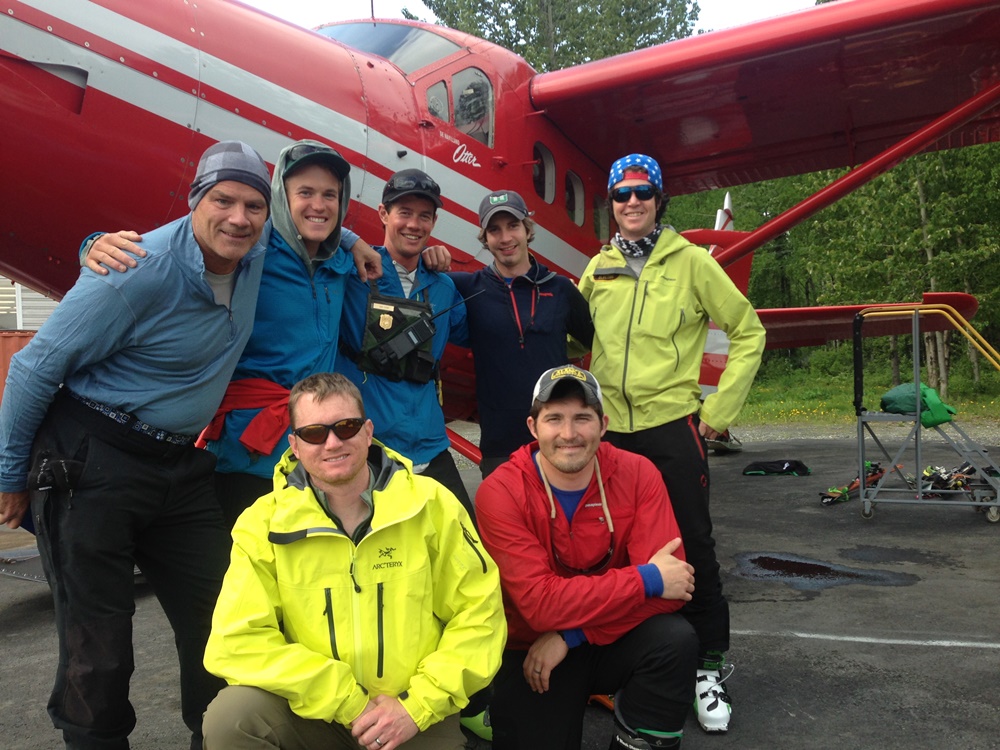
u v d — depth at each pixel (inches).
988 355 208.7
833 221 685.3
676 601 77.0
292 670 61.7
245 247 72.1
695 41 196.7
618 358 99.3
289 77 138.9
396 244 98.7
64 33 110.4
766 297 1160.8
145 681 113.9
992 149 593.3
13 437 70.2
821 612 133.9
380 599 65.2
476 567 68.9
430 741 66.7
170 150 121.9
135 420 72.1
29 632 141.0
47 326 68.9
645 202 102.1
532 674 76.5
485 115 183.2
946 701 96.1
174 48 122.2
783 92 225.1
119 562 72.1
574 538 80.2
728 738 88.6
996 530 195.0
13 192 113.3
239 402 82.5
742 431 506.0
